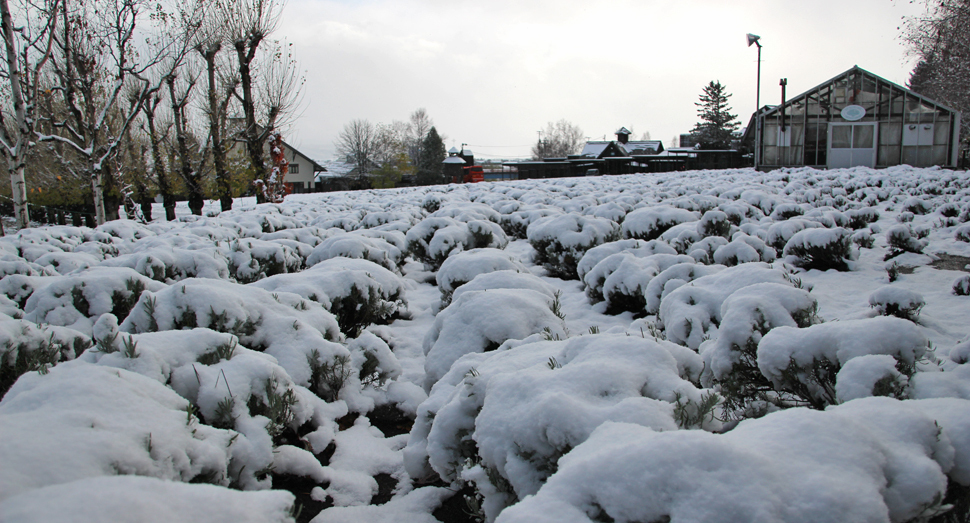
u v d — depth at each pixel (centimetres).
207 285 428
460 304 454
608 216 1201
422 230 995
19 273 711
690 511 157
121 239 1284
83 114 2273
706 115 7931
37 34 1720
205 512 166
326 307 547
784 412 202
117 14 1812
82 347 402
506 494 249
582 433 220
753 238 838
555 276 949
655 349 280
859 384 270
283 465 335
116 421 220
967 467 193
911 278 790
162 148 2802
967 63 2636
